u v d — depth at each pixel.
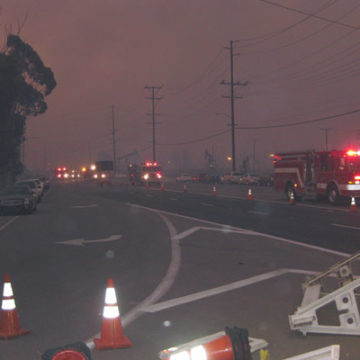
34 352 6.05
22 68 64.12
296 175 33.47
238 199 37.88
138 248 14.63
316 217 22.47
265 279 10.00
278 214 24.30
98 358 5.82
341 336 6.39
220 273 10.72
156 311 7.81
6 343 6.40
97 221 22.69
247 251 13.61
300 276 10.22
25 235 18.50
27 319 7.48
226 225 19.97
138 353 5.97
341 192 28.84
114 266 11.90
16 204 27.52
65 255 13.72
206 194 47.03
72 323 7.23
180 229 18.97
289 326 6.88
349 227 18.50
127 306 8.16
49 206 33.84
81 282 10.15
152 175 73.12
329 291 8.61
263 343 6.00
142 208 29.95
